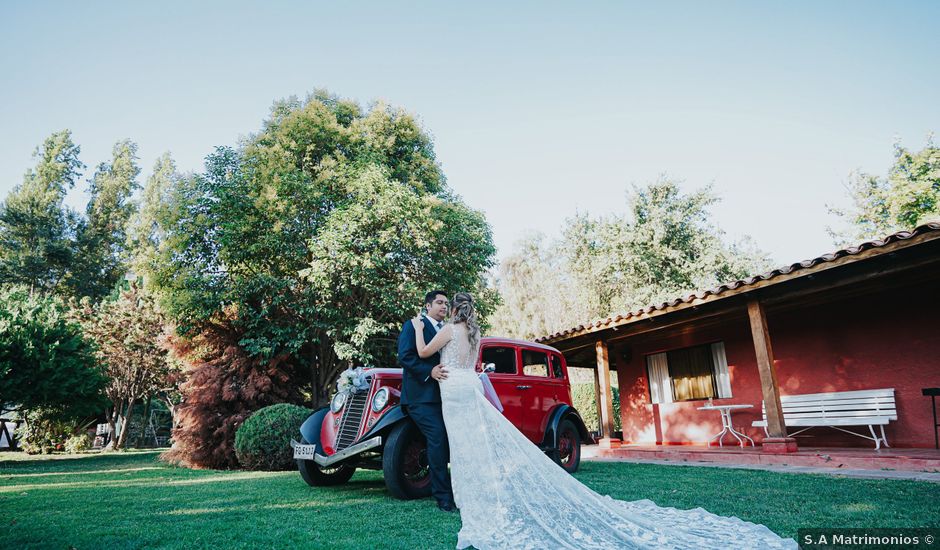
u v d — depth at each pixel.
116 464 10.47
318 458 4.98
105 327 19.80
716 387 10.19
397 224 10.39
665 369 11.30
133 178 33.31
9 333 11.85
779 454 6.99
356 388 5.10
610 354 12.87
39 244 26.69
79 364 13.02
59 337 12.91
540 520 2.91
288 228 10.75
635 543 2.63
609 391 10.20
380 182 10.47
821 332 8.56
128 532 2.96
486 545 2.63
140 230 29.84
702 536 2.77
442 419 3.93
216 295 10.29
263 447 8.03
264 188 10.95
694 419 10.52
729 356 9.98
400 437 4.40
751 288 7.33
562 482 3.25
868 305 8.02
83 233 29.95
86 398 13.70
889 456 5.91
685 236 22.55
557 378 6.70
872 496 3.97
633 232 22.53
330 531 3.00
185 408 9.83
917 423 7.29
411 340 4.04
